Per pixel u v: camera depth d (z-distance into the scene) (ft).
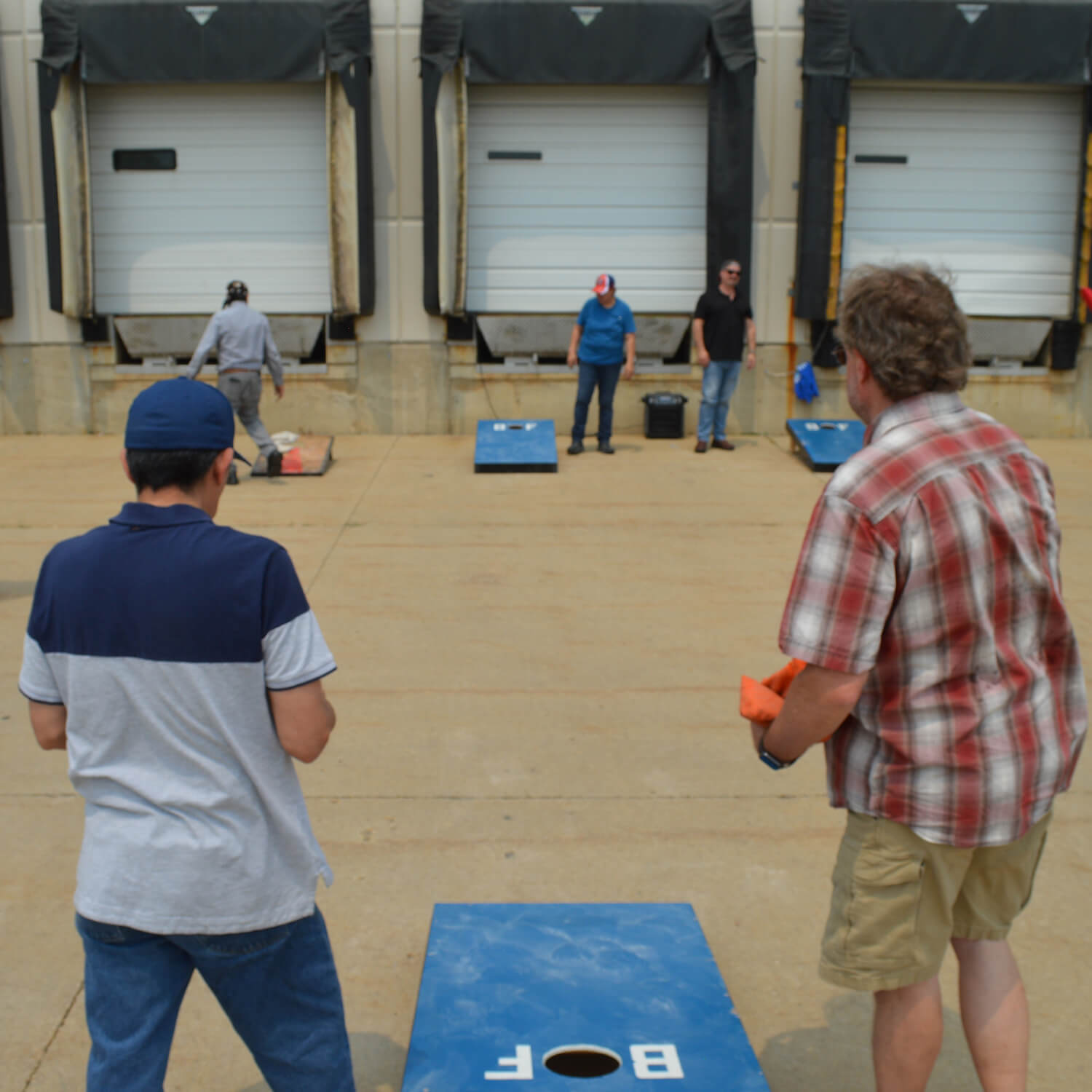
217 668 5.85
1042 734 6.19
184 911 5.90
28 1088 8.05
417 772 13.10
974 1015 6.75
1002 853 6.36
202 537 5.98
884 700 6.18
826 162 33.58
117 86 34.32
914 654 6.06
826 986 9.25
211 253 35.27
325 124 34.58
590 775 13.08
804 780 12.97
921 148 34.71
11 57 33.78
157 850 5.89
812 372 34.60
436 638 17.66
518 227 35.12
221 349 27.94
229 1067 8.30
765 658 16.88
